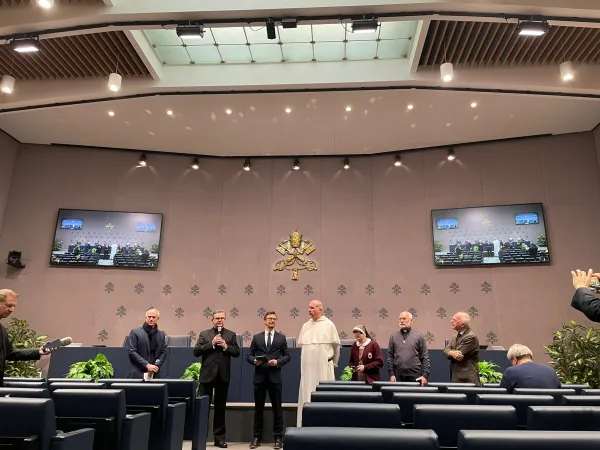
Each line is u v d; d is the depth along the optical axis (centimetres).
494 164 927
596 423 177
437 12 554
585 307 218
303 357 509
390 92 752
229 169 1014
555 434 124
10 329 748
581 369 637
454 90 721
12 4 576
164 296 924
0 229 916
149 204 974
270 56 729
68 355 670
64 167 971
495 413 181
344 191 990
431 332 878
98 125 883
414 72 709
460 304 877
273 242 967
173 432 286
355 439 129
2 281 900
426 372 494
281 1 560
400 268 924
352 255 948
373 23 552
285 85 729
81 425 234
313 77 727
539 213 873
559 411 179
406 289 910
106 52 665
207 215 982
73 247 927
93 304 904
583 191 866
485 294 869
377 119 850
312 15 567
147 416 260
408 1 545
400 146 966
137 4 568
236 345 521
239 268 952
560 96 711
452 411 182
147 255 938
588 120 845
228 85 731
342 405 186
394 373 508
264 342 528
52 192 955
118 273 925
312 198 991
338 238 962
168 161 1005
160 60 734
